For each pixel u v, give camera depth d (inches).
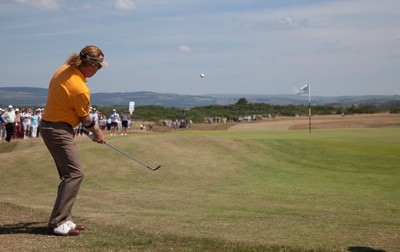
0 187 631.8
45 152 804.6
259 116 3139.8
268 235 276.7
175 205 469.4
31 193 589.3
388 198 520.1
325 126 1991.9
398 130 1439.5
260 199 515.8
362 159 845.8
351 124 2055.9
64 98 258.7
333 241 258.5
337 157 867.4
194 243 240.4
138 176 692.7
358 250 234.4
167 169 733.9
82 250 224.5
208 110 3383.4
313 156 880.9
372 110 3417.8
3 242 236.5
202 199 515.8
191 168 748.0
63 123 262.4
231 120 3046.3
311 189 594.2
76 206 458.3
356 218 383.6
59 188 263.4
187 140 925.2
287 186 623.2
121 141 872.3
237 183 657.6
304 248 233.3
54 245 233.0
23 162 749.3
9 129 1070.4
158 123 2438.5
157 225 308.8
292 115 3410.4
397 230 305.3
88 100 263.7
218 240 247.3
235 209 439.2
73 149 265.1
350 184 634.8
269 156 871.7
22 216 311.4
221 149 891.4
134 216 363.9
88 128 273.0
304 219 366.6
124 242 241.0
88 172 703.1
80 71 266.7
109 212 403.2
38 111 1242.6
